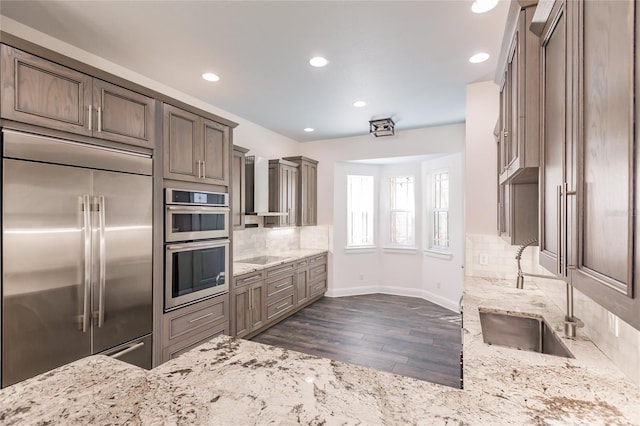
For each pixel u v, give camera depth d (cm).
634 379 103
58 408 80
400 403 82
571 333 148
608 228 64
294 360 106
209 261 287
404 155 499
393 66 281
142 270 227
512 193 216
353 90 335
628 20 55
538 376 108
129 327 218
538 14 114
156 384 91
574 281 81
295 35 231
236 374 96
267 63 274
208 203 287
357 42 241
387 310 473
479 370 113
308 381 92
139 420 75
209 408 79
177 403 81
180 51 253
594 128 71
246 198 432
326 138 549
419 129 489
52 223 177
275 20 212
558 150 98
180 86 323
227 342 120
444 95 349
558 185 93
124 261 214
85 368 100
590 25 73
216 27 220
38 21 210
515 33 146
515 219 214
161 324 241
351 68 284
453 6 199
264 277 385
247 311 353
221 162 302
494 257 300
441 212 512
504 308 201
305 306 492
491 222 304
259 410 78
